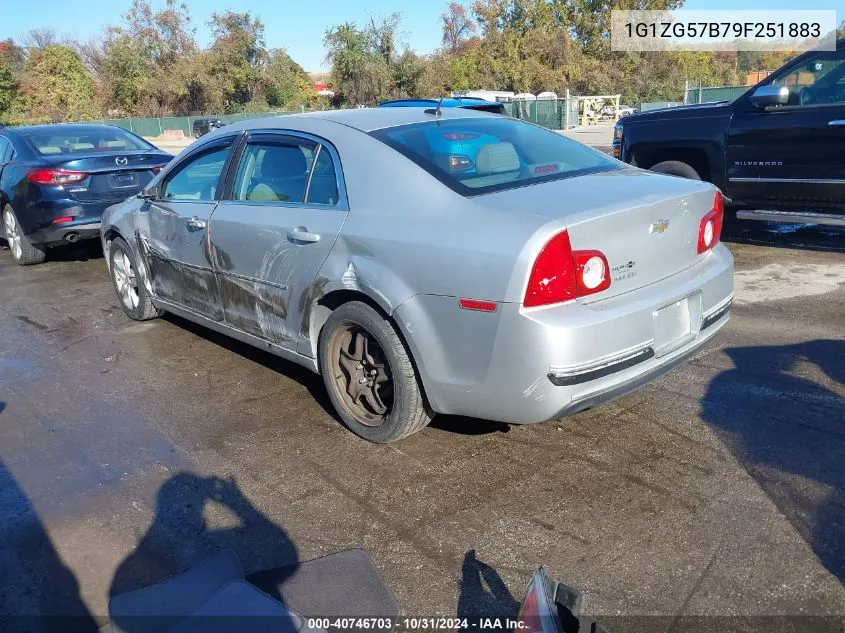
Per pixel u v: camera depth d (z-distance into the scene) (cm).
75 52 5559
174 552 293
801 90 678
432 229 320
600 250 300
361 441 378
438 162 354
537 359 288
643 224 316
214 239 445
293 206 396
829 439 351
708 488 317
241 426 405
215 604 256
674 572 266
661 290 321
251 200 429
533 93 4853
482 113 439
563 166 383
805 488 313
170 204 499
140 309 589
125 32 5300
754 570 265
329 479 343
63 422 423
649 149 793
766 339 485
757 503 304
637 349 307
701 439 359
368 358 365
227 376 481
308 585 270
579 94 4906
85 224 792
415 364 336
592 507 308
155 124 4378
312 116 423
